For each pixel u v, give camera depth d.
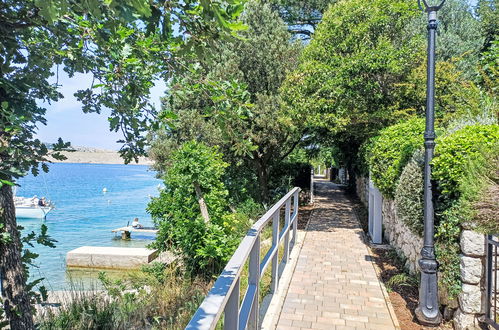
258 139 10.57
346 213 12.17
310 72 9.31
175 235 7.58
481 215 3.15
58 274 9.70
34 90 3.63
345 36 9.59
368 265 6.21
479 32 15.95
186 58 3.09
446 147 4.00
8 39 2.95
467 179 3.45
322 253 7.02
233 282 1.79
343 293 4.89
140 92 3.31
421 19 14.34
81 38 2.89
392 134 6.83
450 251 4.01
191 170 7.39
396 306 4.51
